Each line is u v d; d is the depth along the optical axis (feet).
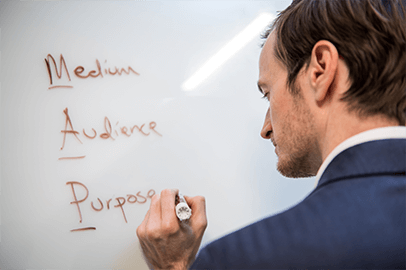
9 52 3.07
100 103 3.18
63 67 3.15
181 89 3.41
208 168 3.36
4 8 3.12
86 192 3.03
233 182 3.42
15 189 2.90
